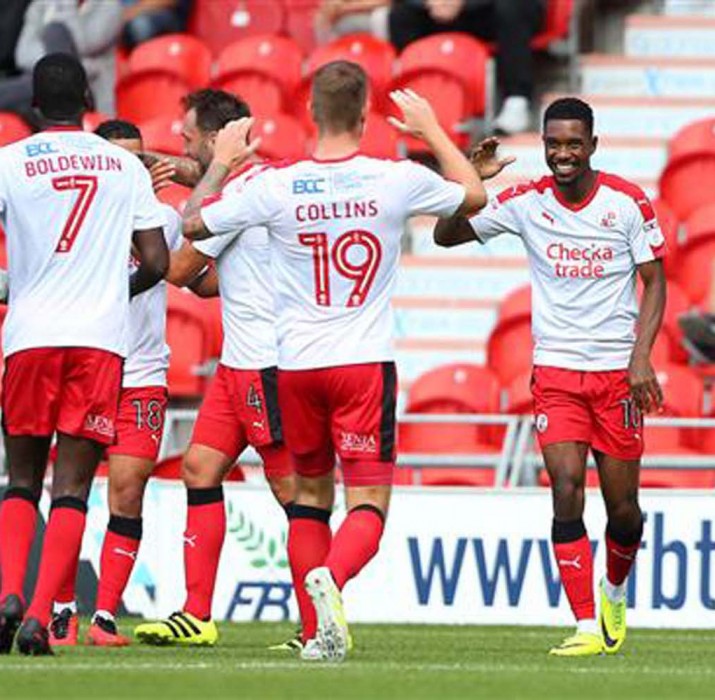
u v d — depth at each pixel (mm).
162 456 42938
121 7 58531
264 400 31859
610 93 58094
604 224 30672
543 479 43000
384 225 27656
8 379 28562
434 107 55531
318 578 27266
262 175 27859
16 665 27078
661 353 47125
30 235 28422
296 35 61625
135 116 58062
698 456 42188
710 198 52562
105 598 32531
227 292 32031
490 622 39125
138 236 28797
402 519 39469
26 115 55750
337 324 27750
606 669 28203
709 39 58719
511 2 55312
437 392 46250
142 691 24328
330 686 24922
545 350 30953
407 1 57062
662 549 38656
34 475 28891
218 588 39875
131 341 32531
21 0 57062
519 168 55031
